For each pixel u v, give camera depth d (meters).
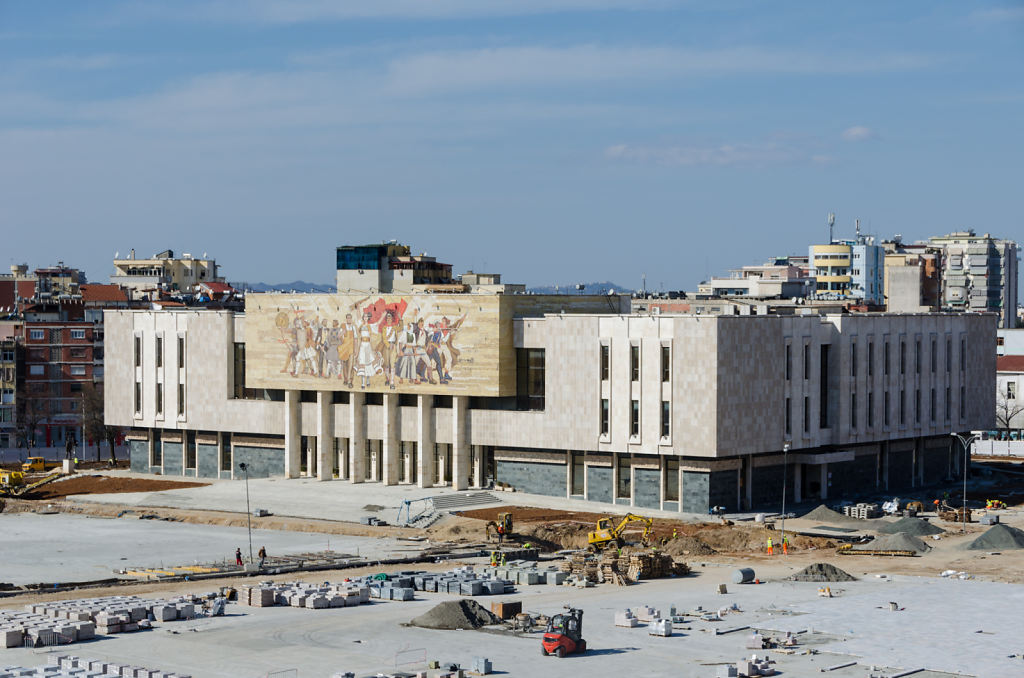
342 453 191.12
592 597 118.62
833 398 176.12
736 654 96.19
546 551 149.12
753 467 167.12
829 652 96.50
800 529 153.38
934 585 122.38
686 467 162.12
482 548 146.62
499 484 178.50
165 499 184.62
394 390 182.25
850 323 176.62
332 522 165.25
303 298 190.25
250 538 145.75
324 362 188.62
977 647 97.94
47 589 125.75
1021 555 139.12
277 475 196.38
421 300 179.50
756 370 163.75
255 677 90.38
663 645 99.06
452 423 179.88
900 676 89.75
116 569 135.88
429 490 179.50
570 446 170.12
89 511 179.62
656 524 155.88
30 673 90.25
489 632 104.12
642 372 163.50
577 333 169.00
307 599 114.00
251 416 197.38
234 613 111.88
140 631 105.06
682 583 125.50
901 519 154.62
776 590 120.62
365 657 95.88
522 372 176.00
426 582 122.19
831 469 176.12
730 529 150.25
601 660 94.75
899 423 186.12
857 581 124.88
